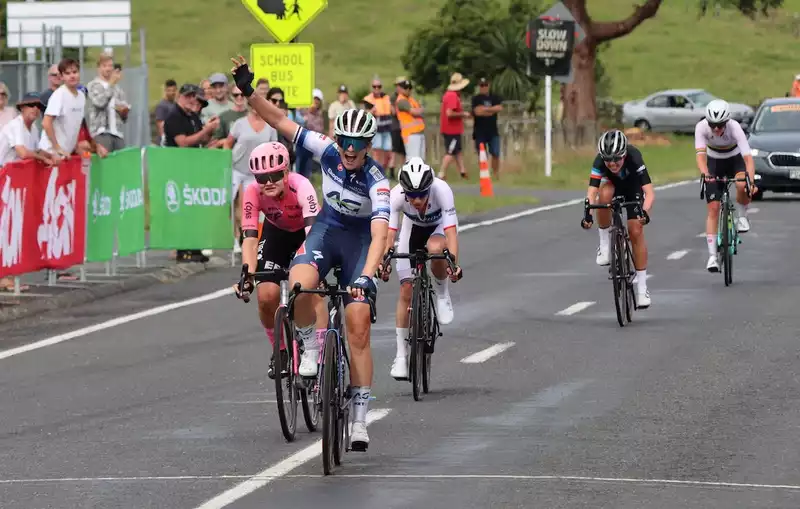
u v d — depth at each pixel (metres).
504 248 63.28
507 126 116.75
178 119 55.84
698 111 164.50
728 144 52.72
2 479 23.97
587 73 135.25
